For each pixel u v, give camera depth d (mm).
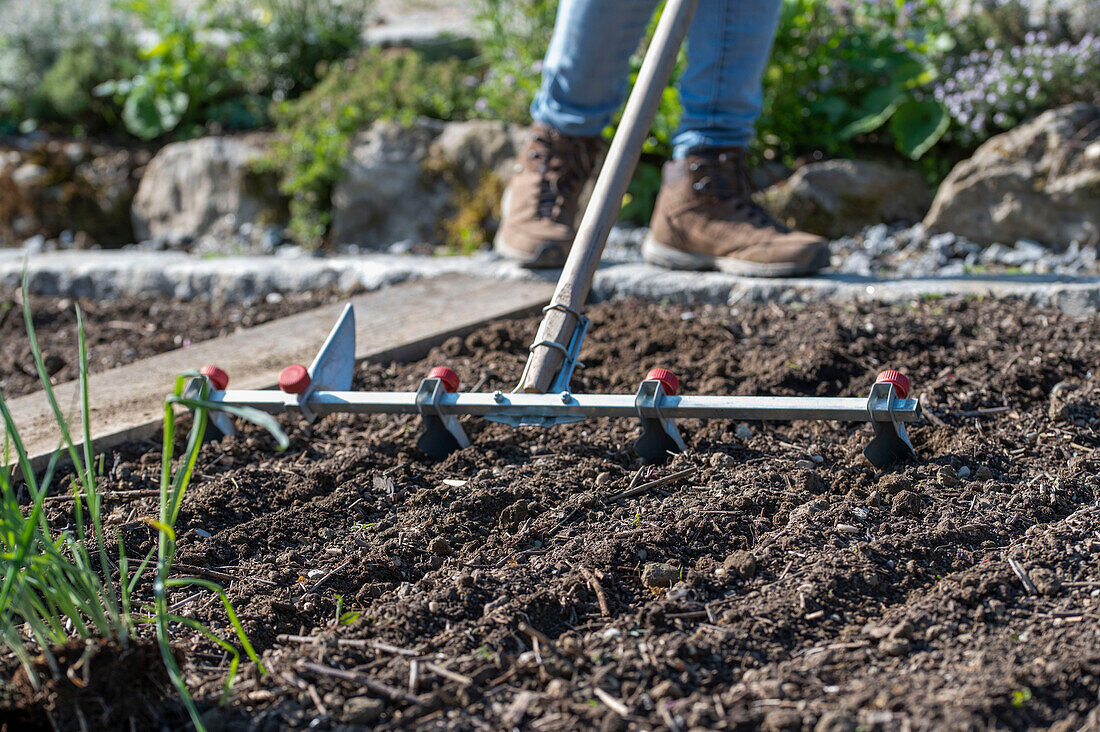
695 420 2336
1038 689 1324
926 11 4266
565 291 2205
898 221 3998
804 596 1589
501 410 2078
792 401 2004
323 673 1439
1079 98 3904
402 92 4703
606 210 2281
